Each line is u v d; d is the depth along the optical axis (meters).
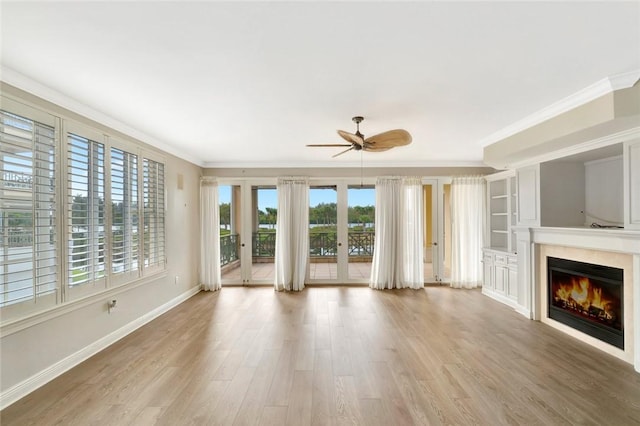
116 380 2.73
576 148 3.56
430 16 1.76
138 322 4.03
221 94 2.87
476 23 1.83
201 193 6.12
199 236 6.05
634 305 2.93
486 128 4.00
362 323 4.16
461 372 2.86
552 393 2.51
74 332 3.01
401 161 6.27
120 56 2.19
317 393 2.53
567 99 2.98
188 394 2.52
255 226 6.45
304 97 2.95
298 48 2.10
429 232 6.46
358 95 2.91
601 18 1.78
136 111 3.30
